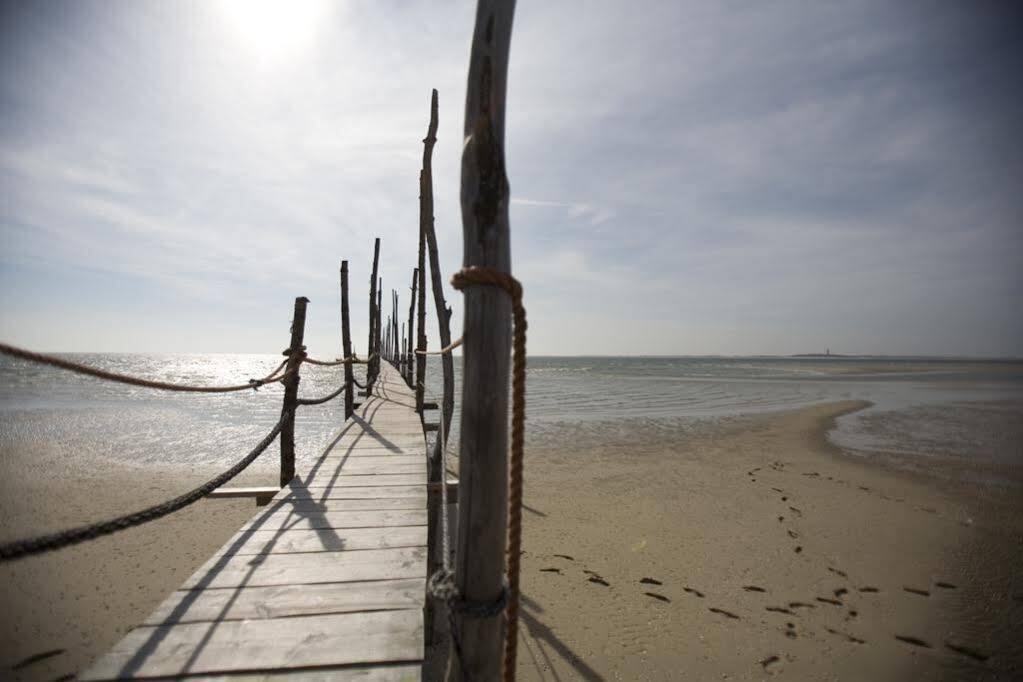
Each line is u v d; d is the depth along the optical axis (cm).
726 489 880
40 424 1455
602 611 486
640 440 1300
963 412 1892
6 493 816
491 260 127
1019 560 603
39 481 884
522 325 132
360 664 201
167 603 239
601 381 3769
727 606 498
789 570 575
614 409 1938
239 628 220
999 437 1378
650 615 480
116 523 208
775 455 1144
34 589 516
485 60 126
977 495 856
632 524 710
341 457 557
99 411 1777
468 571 134
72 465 997
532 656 420
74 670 402
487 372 128
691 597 514
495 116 127
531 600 505
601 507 780
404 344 2234
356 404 1073
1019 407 2055
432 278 613
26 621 461
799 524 716
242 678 190
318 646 209
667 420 1642
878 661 418
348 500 405
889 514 760
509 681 136
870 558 607
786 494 855
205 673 191
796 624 469
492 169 126
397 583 265
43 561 578
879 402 2264
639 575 559
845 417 1750
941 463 1080
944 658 423
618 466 1029
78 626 457
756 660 418
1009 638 450
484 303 127
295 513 374
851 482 932
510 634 134
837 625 468
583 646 433
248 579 265
